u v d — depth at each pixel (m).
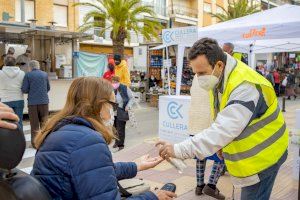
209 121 4.39
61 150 1.77
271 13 8.01
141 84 19.67
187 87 18.22
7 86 7.61
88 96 2.04
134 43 29.86
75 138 1.79
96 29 27.31
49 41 17.72
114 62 9.02
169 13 37.59
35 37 16.03
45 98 7.88
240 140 2.35
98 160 1.76
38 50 17.59
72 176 1.73
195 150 2.32
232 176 2.46
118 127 7.57
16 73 7.68
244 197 2.49
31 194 1.48
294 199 4.49
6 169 1.51
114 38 20.88
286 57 33.81
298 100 22.95
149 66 19.73
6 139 1.44
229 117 2.26
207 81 2.46
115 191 1.79
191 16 40.75
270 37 6.96
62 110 2.05
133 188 2.70
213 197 4.48
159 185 5.08
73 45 17.80
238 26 7.47
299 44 11.66
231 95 2.32
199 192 4.66
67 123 1.92
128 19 20.89
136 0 20.59
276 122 2.42
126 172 2.74
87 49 27.50
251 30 7.21
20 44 15.95
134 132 9.98
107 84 2.12
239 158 2.36
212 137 2.28
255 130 2.34
